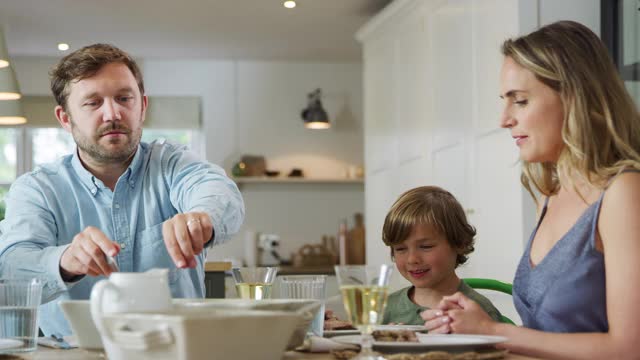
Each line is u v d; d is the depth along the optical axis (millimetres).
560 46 1522
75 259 1584
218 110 7016
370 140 5949
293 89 7094
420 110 4879
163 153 2221
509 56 1588
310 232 7062
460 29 4242
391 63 5430
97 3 5367
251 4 5445
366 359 1228
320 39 6359
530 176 1716
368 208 6008
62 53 6621
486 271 3912
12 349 1415
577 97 1496
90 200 2154
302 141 7086
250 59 7004
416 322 2240
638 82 3459
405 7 5000
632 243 1402
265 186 7059
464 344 1277
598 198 1489
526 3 3562
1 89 4656
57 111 2178
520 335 1412
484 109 3936
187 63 6988
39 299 1491
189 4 5430
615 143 1492
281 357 1202
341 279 1292
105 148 2062
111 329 1144
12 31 5953
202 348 1098
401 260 2287
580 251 1502
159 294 1211
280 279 1632
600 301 1484
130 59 2137
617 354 1359
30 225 2047
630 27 3488
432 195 2299
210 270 3920
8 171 6809
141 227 2172
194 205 1895
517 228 3568
